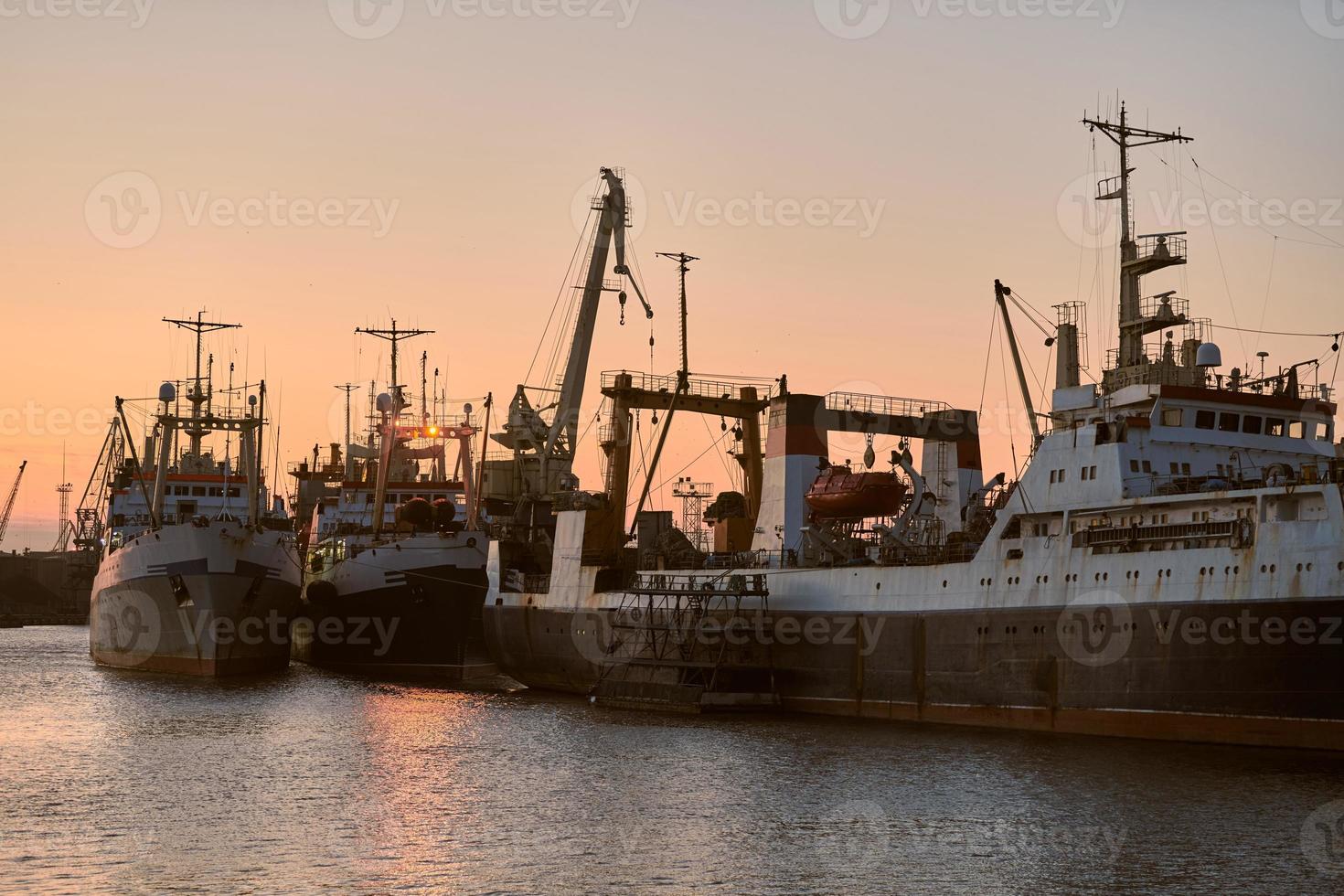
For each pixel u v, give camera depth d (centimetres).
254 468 9319
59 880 3750
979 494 6594
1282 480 5025
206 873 3812
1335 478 4872
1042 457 5806
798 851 4012
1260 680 4903
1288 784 4522
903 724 6088
